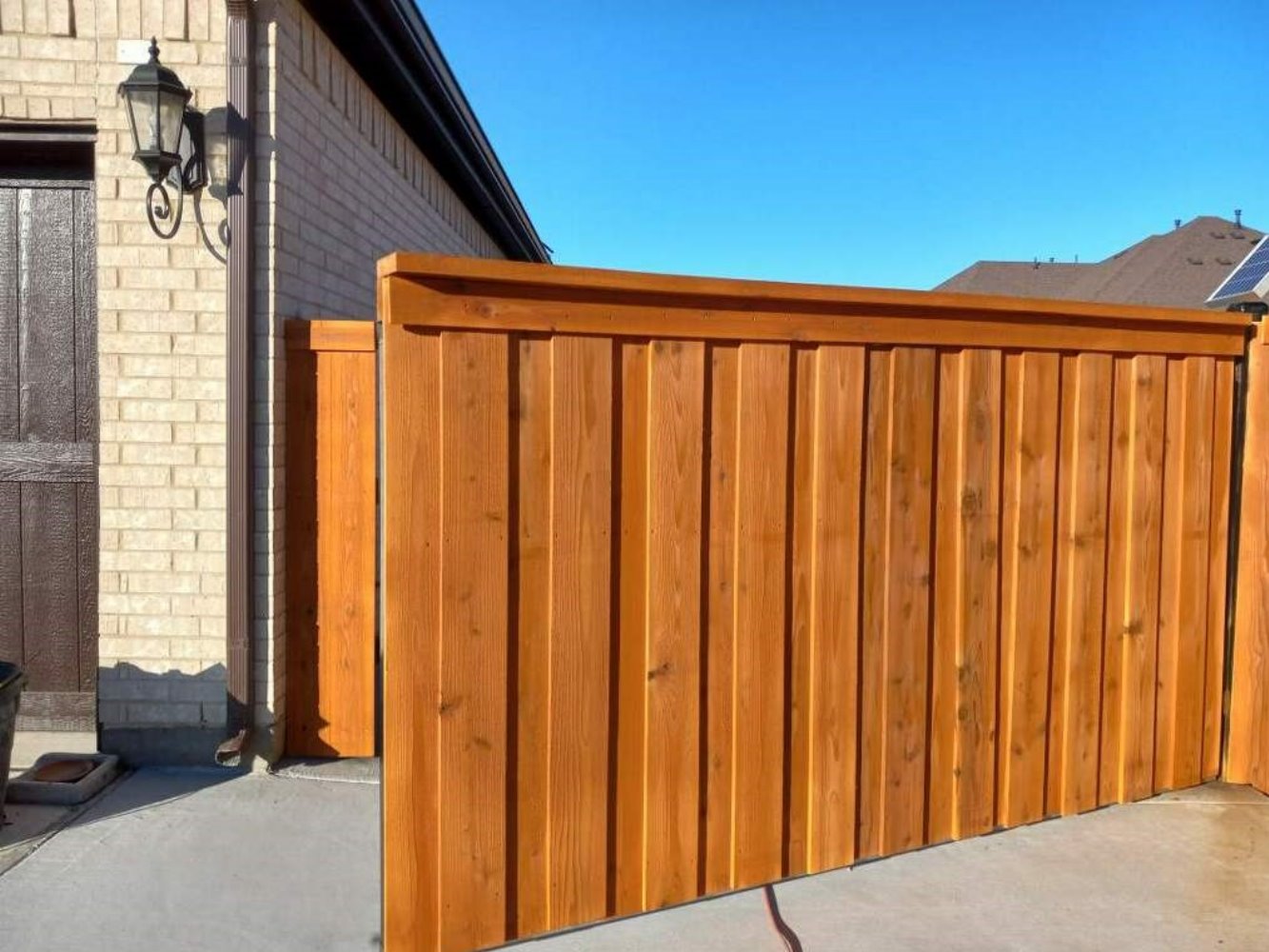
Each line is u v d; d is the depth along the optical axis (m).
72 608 4.67
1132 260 22.73
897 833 3.75
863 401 3.55
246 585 4.41
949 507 3.78
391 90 6.47
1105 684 4.20
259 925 3.19
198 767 4.49
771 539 3.41
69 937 3.08
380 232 6.64
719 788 3.39
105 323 4.39
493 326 2.96
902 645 3.70
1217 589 4.48
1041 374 3.93
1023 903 3.43
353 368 4.61
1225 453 4.45
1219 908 3.43
